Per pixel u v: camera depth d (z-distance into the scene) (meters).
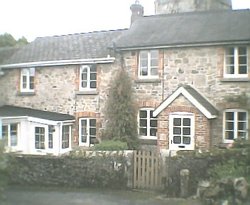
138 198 14.82
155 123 22.36
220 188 13.10
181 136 20.55
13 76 26.88
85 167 16.81
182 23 23.88
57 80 25.33
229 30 21.38
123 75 22.67
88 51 25.08
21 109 25.58
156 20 25.28
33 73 26.27
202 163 15.36
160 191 15.87
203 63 21.42
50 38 28.73
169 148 20.77
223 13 23.66
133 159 16.45
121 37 24.00
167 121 20.84
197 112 20.09
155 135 22.33
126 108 22.23
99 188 16.66
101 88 23.91
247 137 19.31
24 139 23.95
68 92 24.94
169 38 22.27
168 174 15.56
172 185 15.39
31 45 28.48
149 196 15.15
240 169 14.47
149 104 22.50
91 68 24.48
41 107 25.86
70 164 16.94
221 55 21.00
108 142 20.58
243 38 20.14
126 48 22.84
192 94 20.44
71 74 24.88
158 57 22.48
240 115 20.58
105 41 25.78
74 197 14.97
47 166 17.14
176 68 22.03
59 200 14.44
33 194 15.48
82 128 24.58
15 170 17.23
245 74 20.69
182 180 15.02
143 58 22.97
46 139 23.67
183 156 15.53
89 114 24.19
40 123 23.73
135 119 22.44
